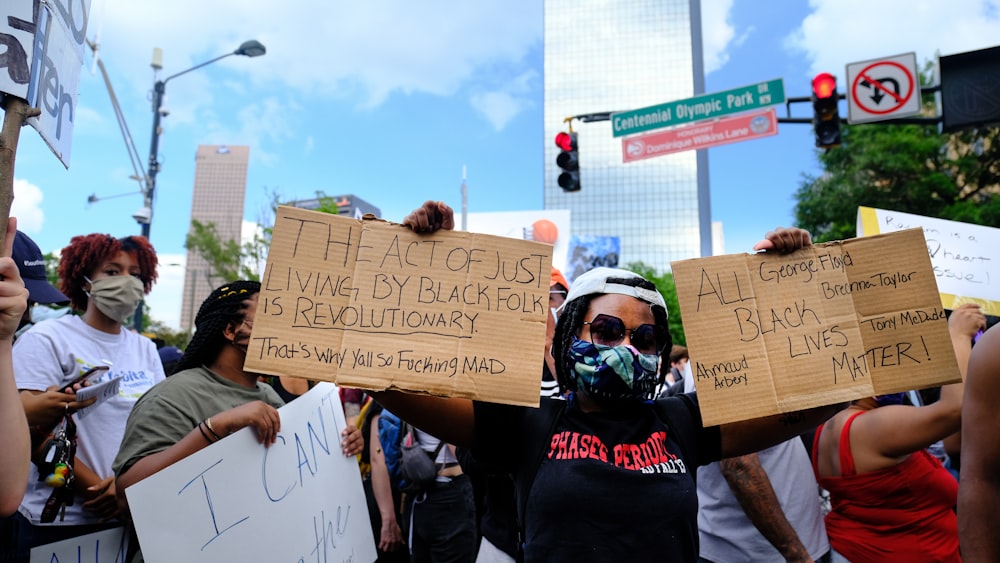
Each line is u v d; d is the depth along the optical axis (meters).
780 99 9.10
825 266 2.01
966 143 17.97
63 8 1.86
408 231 1.93
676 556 1.72
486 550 2.59
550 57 93.44
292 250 1.84
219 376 2.27
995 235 3.19
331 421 2.59
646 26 92.19
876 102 8.35
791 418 2.00
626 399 1.94
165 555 1.79
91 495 2.31
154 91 14.43
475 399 1.79
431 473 3.66
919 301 1.95
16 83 1.58
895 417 2.38
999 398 1.52
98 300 2.67
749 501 2.46
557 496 1.74
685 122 9.62
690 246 87.62
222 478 1.96
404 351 1.82
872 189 18.64
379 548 4.03
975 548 1.51
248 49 13.82
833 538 2.63
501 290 1.90
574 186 10.41
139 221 14.11
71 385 2.25
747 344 1.93
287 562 2.12
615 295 1.98
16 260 2.40
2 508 1.59
